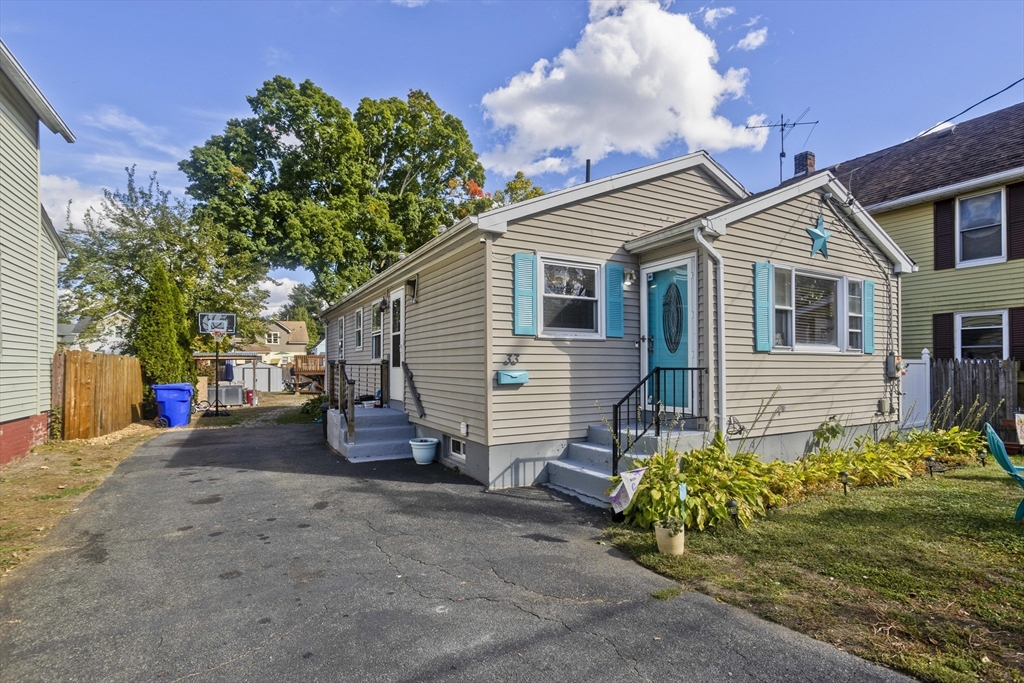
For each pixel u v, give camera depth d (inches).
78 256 716.0
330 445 393.1
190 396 540.4
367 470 299.9
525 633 120.5
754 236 279.9
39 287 368.8
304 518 210.4
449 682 102.0
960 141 504.4
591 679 102.5
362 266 855.7
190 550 175.8
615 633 119.9
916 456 291.3
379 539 185.8
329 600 138.4
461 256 289.3
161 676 104.7
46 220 380.2
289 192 847.1
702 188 327.6
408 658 110.6
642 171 300.4
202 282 764.6
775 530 183.3
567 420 277.1
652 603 134.5
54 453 355.6
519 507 224.7
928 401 398.3
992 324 428.1
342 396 376.2
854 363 332.5
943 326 457.4
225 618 128.7
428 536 188.9
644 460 218.2
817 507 210.7
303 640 118.2
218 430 490.0
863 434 330.6
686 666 106.2
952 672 100.9
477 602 136.6
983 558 156.2
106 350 823.7
